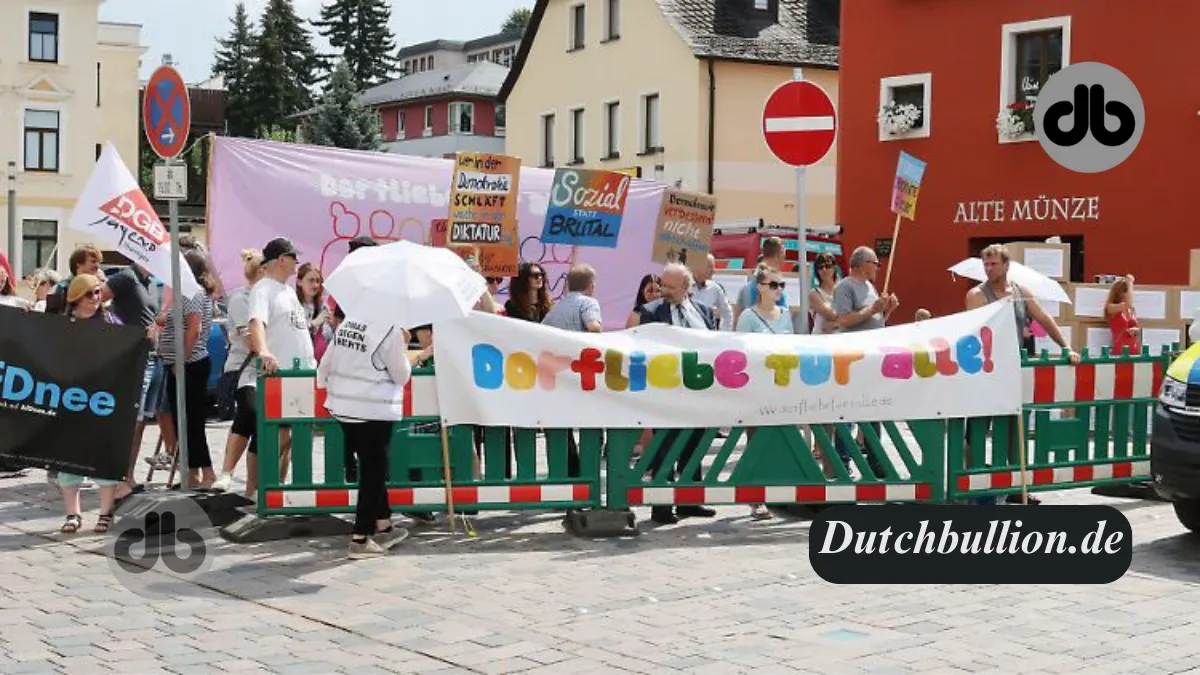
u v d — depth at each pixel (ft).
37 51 170.40
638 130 139.13
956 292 93.09
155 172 34.17
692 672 22.02
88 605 26.35
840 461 34.86
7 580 28.48
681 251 54.13
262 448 32.65
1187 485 32.12
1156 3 83.66
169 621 25.18
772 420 34.24
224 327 62.85
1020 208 89.86
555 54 151.53
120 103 205.05
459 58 376.07
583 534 33.45
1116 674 22.00
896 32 96.32
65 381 33.68
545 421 33.22
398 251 29.96
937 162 94.17
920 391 35.06
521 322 33.01
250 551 31.50
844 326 41.11
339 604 26.55
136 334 33.91
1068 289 58.90
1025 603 26.91
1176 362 33.68
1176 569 30.30
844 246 99.55
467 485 33.27
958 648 23.53
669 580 28.81
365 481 30.89
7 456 33.50
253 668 22.18
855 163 99.04
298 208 53.83
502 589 27.91
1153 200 83.82
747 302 51.39
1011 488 36.60
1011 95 90.53
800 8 141.79
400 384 30.73
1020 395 36.09
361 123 232.32
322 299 44.34
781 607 26.45
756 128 134.21
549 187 60.54
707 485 34.27
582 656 22.98
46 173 170.40
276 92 311.47
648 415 33.71
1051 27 88.02
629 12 140.36
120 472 33.73
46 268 54.03
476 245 47.67
